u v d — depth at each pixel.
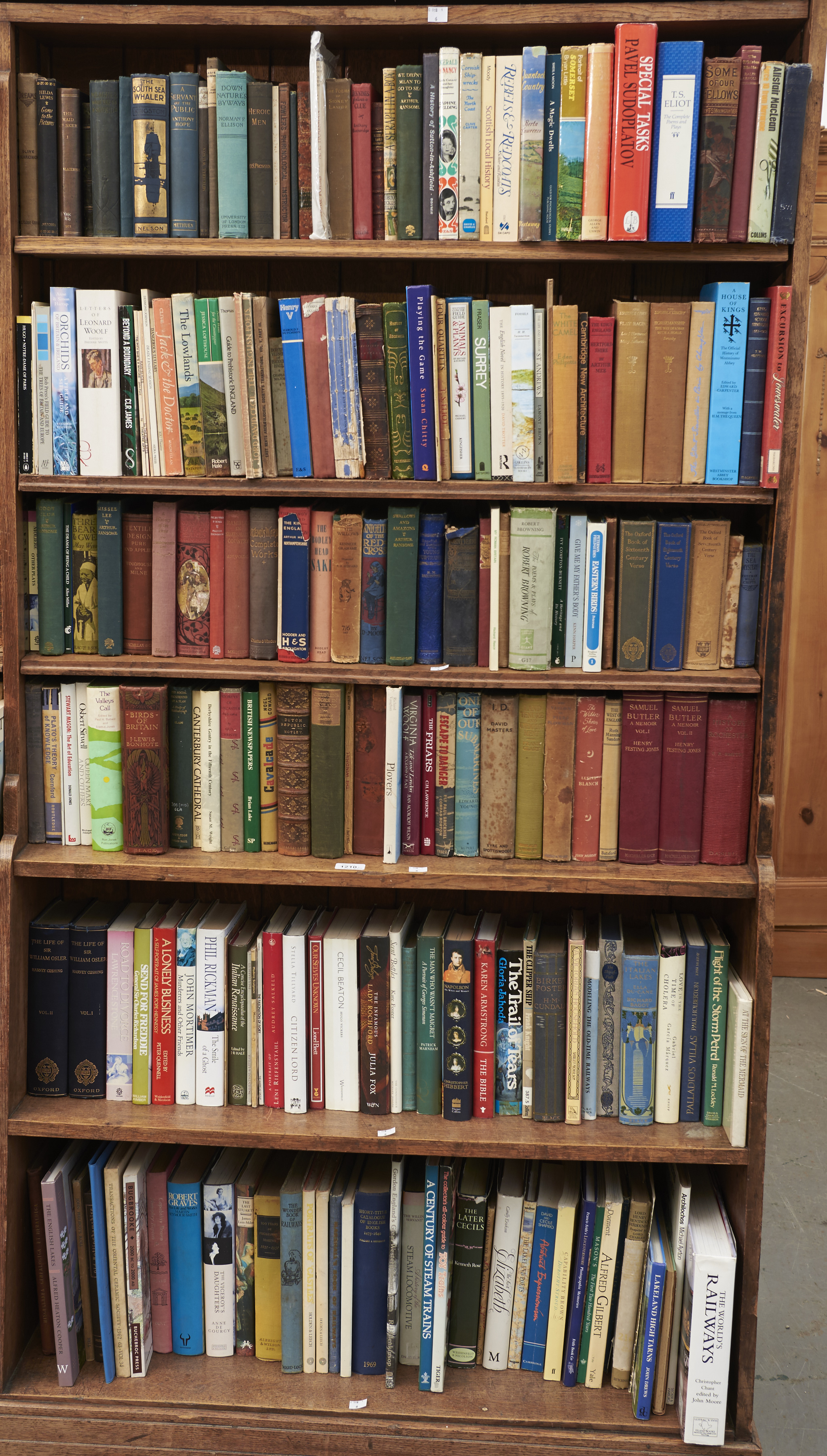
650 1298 1.99
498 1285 2.12
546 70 1.81
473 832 2.07
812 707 4.07
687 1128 2.05
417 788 2.05
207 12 1.86
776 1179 2.98
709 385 1.90
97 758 2.07
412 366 1.91
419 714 2.02
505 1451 2.01
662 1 1.80
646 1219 2.04
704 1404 1.97
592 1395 2.09
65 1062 2.14
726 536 1.95
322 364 1.92
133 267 2.16
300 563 2.00
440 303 1.90
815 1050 3.68
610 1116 2.09
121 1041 2.13
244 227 1.92
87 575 2.07
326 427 1.95
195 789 2.11
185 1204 2.12
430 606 2.02
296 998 2.08
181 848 2.12
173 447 1.99
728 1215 2.12
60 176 1.95
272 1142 2.03
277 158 1.90
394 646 2.02
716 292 1.87
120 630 2.07
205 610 2.06
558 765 2.01
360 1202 2.08
